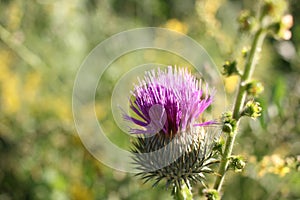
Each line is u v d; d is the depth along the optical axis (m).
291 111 0.49
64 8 0.65
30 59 0.58
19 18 0.59
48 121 0.55
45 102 0.56
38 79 0.58
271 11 0.31
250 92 0.32
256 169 0.41
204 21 0.52
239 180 0.49
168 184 0.35
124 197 0.49
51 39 0.64
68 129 0.53
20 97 0.56
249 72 0.32
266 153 0.47
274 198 0.48
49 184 0.50
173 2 0.73
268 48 0.60
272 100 0.43
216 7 0.53
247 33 0.32
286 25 0.31
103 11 0.69
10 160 0.53
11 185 0.52
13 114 0.56
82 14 0.68
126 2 0.74
